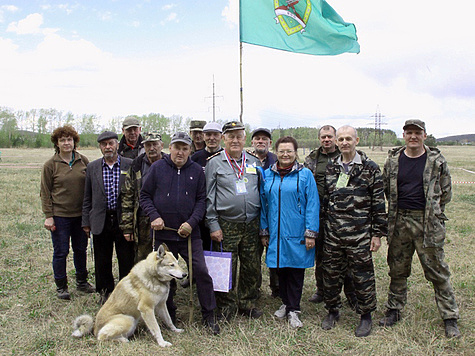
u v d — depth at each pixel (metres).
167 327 4.06
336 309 4.16
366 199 3.84
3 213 9.50
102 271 4.68
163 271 3.67
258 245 4.36
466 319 4.11
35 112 77.56
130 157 5.56
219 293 4.23
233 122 4.09
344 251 3.98
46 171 4.66
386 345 3.60
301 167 4.16
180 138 3.85
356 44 7.86
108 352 3.44
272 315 4.37
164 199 3.92
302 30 7.34
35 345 3.60
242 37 7.11
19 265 5.88
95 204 4.55
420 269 5.71
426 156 3.81
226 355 3.44
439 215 3.75
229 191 4.09
